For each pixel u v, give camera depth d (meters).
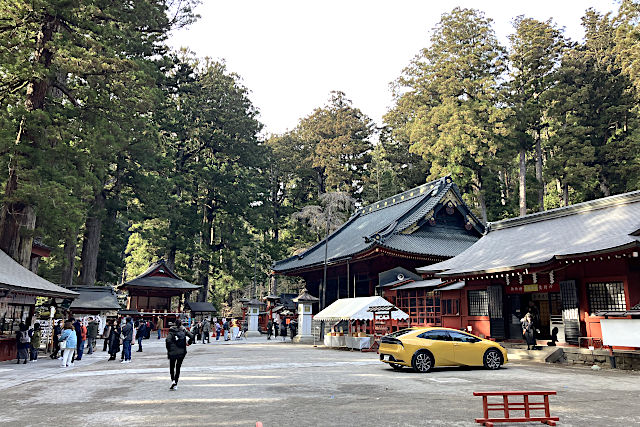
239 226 73.19
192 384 12.47
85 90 26.45
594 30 72.75
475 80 62.91
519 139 59.78
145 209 52.78
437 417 8.16
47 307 33.19
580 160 52.88
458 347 15.51
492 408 8.36
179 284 54.03
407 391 11.09
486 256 24.95
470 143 57.34
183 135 67.12
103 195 46.88
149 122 48.34
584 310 19.28
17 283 18.56
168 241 61.84
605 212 22.67
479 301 24.72
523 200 58.94
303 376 14.09
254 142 75.56
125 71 27.30
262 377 13.88
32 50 24.61
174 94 67.19
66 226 23.73
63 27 26.31
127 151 45.50
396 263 36.62
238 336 45.34
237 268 70.12
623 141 52.81
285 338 43.91
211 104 70.69
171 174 63.34
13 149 21.98
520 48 63.47
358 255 36.72
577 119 56.25
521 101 62.19
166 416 8.25
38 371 16.16
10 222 24.06
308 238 80.06
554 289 20.98
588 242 19.75
